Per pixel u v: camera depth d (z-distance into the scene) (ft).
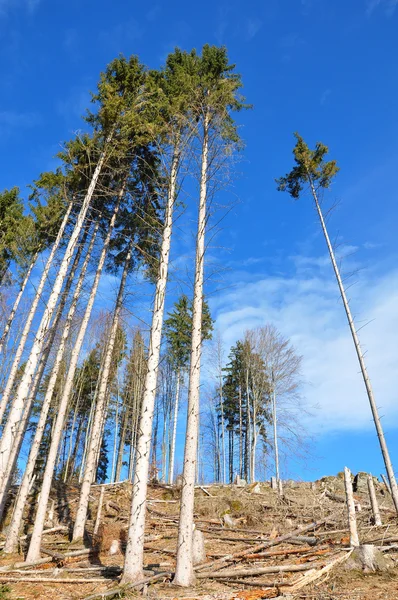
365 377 44.42
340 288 50.39
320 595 22.47
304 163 63.26
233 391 113.39
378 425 41.73
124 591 23.86
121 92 52.13
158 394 95.20
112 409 99.60
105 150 48.57
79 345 47.01
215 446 108.06
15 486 60.03
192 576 25.84
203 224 36.63
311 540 35.42
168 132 42.19
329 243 53.78
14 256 61.46
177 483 66.23
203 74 49.34
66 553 36.55
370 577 24.99
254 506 51.24
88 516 51.67
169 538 42.50
